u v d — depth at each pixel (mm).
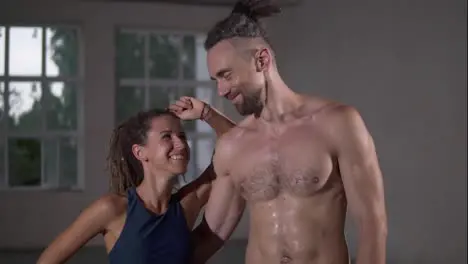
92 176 5332
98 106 5344
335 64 5383
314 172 1731
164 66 5641
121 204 1997
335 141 1720
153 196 1986
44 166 5531
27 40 5422
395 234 5203
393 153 5266
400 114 5277
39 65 5457
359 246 1667
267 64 1763
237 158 1852
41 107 5496
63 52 5484
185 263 2012
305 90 5422
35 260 4805
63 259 1980
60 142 5527
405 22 5270
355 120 1726
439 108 5238
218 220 2012
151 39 5598
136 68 5586
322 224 1752
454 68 5223
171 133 1983
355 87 5352
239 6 1801
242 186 1854
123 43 5559
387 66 5297
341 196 1775
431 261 5152
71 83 5520
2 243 5246
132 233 1947
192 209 2059
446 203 5238
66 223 5309
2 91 5418
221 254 4855
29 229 5289
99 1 5340
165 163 1960
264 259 1801
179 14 5457
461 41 5203
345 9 5363
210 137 5625
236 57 1718
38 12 5297
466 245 5215
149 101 5613
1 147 5445
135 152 1991
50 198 5297
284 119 1797
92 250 5039
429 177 5246
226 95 1758
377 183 1694
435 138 5246
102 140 5348
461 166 5227
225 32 1731
